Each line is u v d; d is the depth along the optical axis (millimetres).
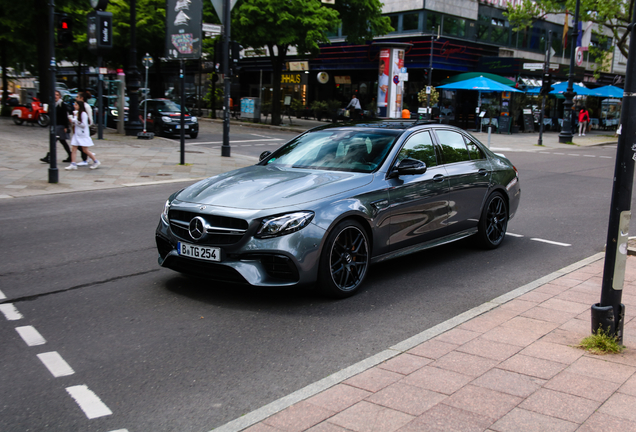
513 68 33344
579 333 4281
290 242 4715
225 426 3004
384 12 35219
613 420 3020
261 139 24812
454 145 6715
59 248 6910
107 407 3270
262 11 27891
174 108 24203
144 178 12883
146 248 6961
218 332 4395
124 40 35750
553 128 39250
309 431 2930
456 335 4238
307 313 4828
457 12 34781
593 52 37781
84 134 13656
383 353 3918
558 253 7078
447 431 2910
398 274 6074
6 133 22000
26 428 3035
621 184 3865
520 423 2986
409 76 34906
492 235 7195
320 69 37750
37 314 4742
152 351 4043
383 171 5621
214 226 4867
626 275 5875
